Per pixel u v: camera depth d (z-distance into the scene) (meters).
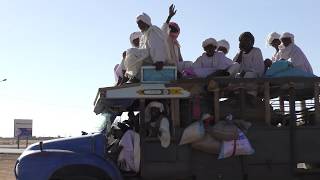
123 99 9.94
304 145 9.86
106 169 9.50
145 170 9.74
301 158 9.83
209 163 9.82
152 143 9.80
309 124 10.33
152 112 9.87
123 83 10.45
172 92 9.82
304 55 11.28
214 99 9.92
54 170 9.39
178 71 10.28
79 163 9.45
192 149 9.83
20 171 9.43
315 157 9.83
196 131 9.59
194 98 9.87
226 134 9.59
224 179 9.80
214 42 10.85
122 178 9.57
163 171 9.77
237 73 10.59
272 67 10.32
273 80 9.80
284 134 9.87
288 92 10.45
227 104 10.18
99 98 9.84
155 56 10.00
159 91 9.80
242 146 9.65
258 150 9.83
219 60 10.85
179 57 11.18
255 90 10.19
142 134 9.77
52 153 9.48
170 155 9.77
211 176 9.80
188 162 9.78
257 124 9.95
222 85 9.95
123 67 11.23
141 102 9.84
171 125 9.80
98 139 9.83
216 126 9.71
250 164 9.82
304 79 9.81
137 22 10.38
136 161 9.73
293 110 9.90
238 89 10.08
